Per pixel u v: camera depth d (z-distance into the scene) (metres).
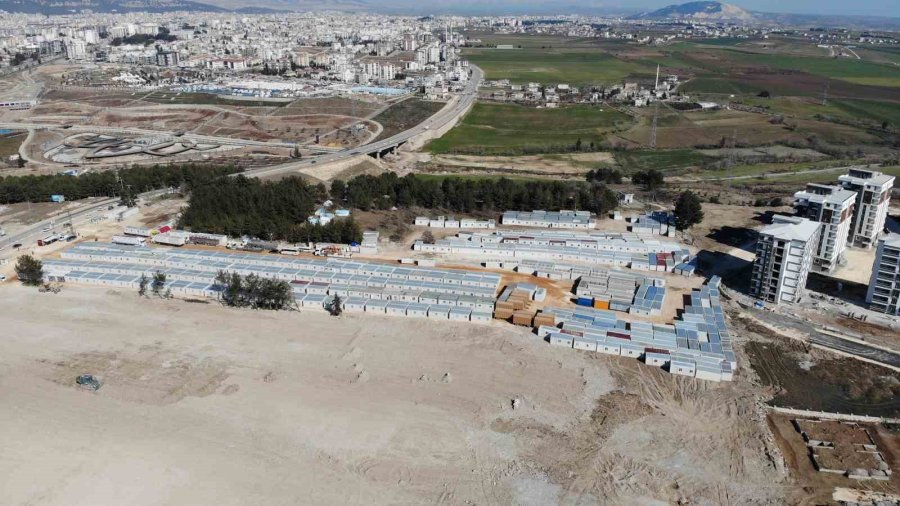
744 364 180.00
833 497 131.50
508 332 195.00
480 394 163.88
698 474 137.75
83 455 140.25
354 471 137.38
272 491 131.50
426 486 133.75
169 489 131.50
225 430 148.88
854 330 199.12
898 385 171.62
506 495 131.62
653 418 155.50
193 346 184.25
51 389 162.62
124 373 170.25
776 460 141.88
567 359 180.50
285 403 158.62
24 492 130.12
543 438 148.00
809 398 165.75
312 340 188.88
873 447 145.88
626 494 132.12
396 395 162.75
